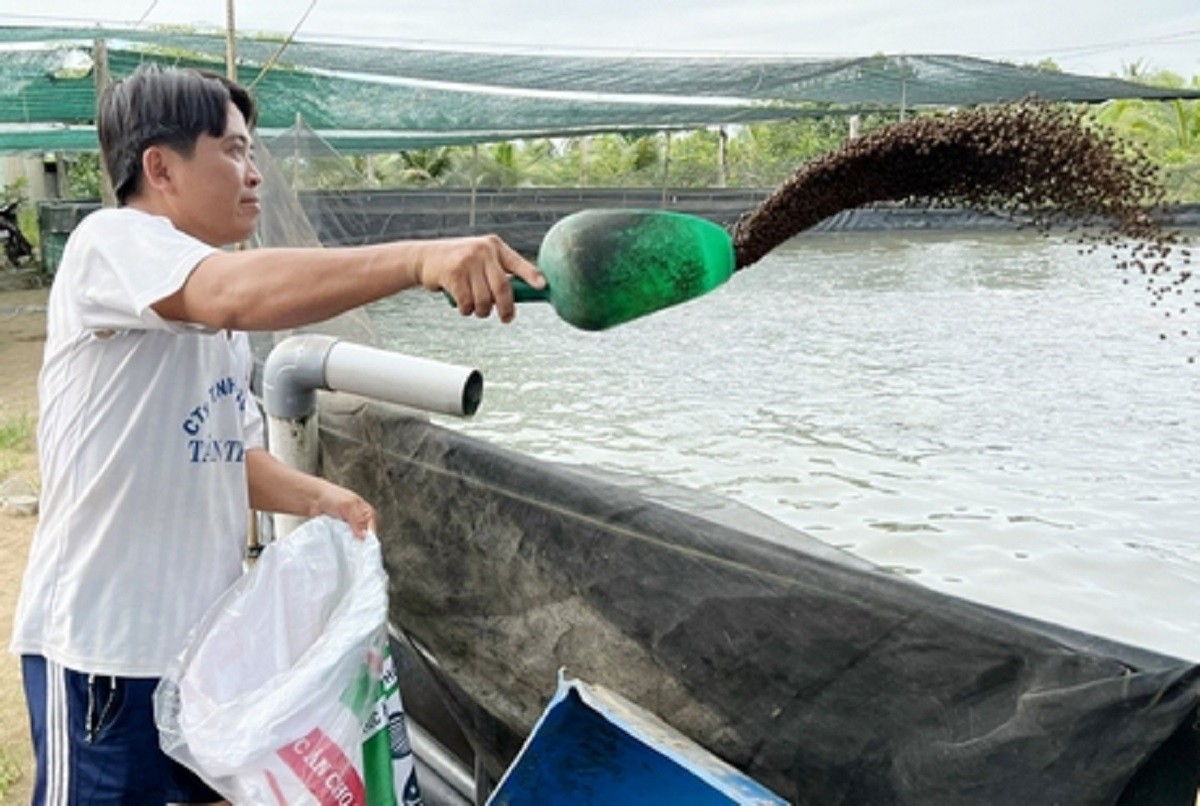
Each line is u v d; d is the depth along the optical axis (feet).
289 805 5.25
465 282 4.18
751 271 57.82
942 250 62.80
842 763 5.06
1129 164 4.04
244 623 5.98
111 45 35.83
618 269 3.87
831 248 65.41
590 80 37.58
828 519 21.39
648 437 26.66
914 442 26.23
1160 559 19.27
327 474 8.11
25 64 36.88
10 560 18.45
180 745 5.58
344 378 7.16
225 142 5.99
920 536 20.40
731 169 90.99
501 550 6.71
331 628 5.65
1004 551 19.72
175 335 5.92
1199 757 3.96
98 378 5.83
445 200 60.23
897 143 4.18
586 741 5.41
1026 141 4.03
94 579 5.93
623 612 5.99
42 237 65.36
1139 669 4.05
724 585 5.46
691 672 5.68
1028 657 4.35
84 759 6.01
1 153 63.00
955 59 34.19
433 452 7.14
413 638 7.64
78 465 5.91
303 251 4.72
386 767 5.88
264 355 11.05
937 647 4.64
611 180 97.40
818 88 37.58
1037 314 43.16
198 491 6.09
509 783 5.34
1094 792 4.17
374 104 40.70
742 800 4.74
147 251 5.20
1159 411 28.71
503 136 55.11
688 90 37.93
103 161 6.22
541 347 37.14
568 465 6.75
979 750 4.52
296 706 5.25
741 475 23.85
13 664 14.08
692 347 37.83
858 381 32.65
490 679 7.01
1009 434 26.81
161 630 5.98
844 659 4.98
